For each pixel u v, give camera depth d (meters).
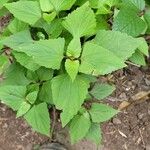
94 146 0.44
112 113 0.39
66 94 0.37
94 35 0.39
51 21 0.39
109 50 0.36
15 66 0.40
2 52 0.41
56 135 0.44
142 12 0.41
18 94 0.39
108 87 0.41
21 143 0.44
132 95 0.47
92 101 0.42
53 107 0.44
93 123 0.40
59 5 0.38
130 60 0.42
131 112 0.46
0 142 0.44
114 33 0.37
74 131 0.39
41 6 0.38
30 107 0.39
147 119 0.46
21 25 0.40
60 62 0.36
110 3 0.40
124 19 0.40
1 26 0.50
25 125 0.45
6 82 0.40
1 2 0.40
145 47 0.38
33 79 0.40
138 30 0.40
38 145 0.44
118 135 0.45
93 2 0.40
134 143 0.45
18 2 0.38
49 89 0.39
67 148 0.44
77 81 0.37
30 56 0.36
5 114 0.46
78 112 0.40
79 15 0.36
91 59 0.35
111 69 0.35
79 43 0.36
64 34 0.39
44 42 0.35
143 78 0.49
